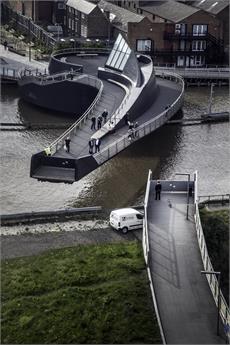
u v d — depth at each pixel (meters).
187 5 167.12
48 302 61.72
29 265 68.44
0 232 75.62
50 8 185.75
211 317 58.28
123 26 162.00
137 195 88.81
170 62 155.00
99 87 116.25
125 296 62.50
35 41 170.62
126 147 94.25
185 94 138.00
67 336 57.31
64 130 112.19
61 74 124.06
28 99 126.00
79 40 160.38
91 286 64.62
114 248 72.38
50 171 85.19
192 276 64.44
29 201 85.25
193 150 106.19
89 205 85.19
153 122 102.56
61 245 73.44
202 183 93.25
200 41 155.25
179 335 55.78
